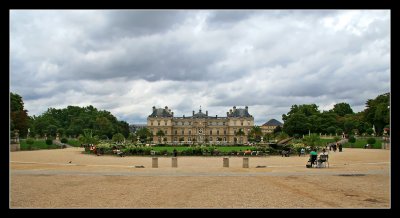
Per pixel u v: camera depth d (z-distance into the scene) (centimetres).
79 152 8338
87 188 2634
